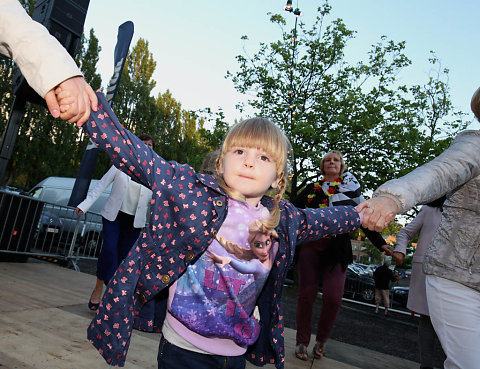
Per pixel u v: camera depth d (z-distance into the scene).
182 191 1.19
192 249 1.19
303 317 3.15
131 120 32.25
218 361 1.24
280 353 1.35
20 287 3.66
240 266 1.27
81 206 3.40
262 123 1.36
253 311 1.37
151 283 1.19
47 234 5.85
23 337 2.34
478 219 1.39
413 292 3.01
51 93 0.88
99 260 3.28
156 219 1.17
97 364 2.15
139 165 1.14
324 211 1.52
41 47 0.88
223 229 1.26
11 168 23.38
